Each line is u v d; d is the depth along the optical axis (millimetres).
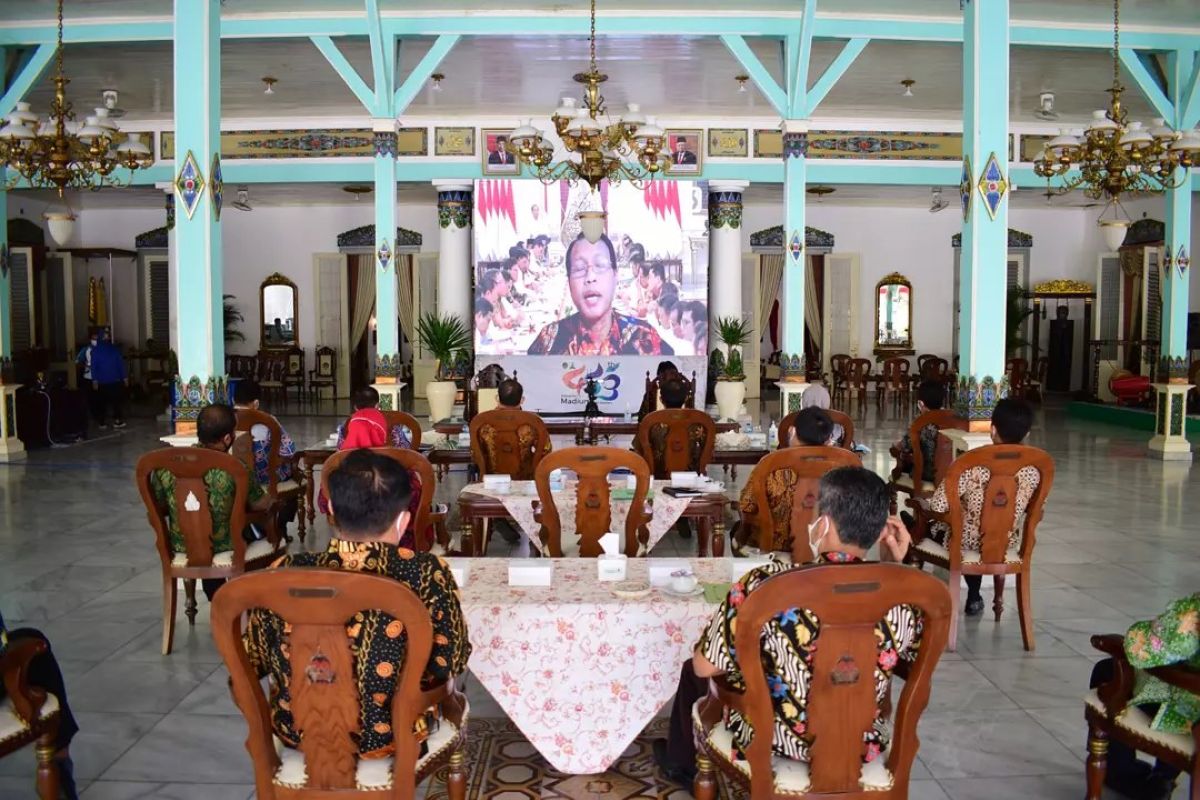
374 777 2053
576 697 2609
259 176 11570
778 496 3750
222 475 3893
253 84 10031
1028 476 4004
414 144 11797
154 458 3855
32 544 5918
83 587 4977
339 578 1911
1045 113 10523
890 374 14508
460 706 2398
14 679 2340
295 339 15742
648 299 11938
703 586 2758
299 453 5992
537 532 4160
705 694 2723
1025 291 16219
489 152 11781
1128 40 8367
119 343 15781
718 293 12445
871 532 2035
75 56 8797
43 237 15234
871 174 11977
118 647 4074
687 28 8055
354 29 7938
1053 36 8195
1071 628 4359
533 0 7844
